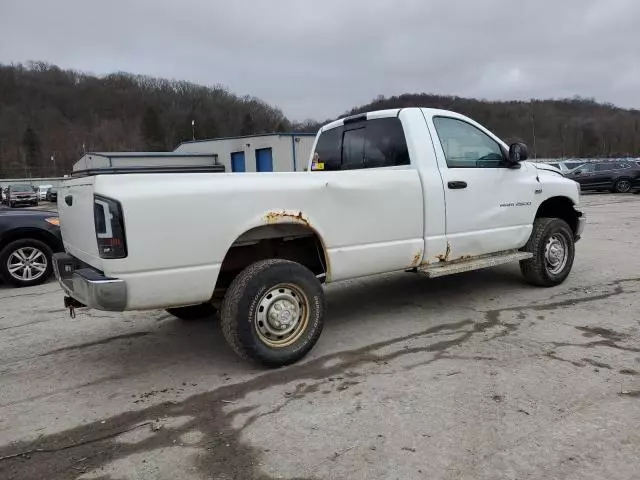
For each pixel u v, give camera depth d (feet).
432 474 8.48
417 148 15.94
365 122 17.62
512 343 14.11
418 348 14.08
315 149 19.97
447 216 16.28
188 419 10.72
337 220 13.98
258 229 13.32
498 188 17.70
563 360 12.79
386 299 19.24
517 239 18.56
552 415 10.14
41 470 9.12
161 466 9.07
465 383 11.73
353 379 12.26
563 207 21.26
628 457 8.71
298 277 13.10
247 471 8.80
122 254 11.07
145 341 15.88
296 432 9.98
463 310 17.43
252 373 12.94
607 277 21.33
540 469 8.49
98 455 9.52
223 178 12.21
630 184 77.00
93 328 17.42
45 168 310.86
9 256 24.53
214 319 17.89
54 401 11.86
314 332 13.52
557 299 18.25
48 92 373.40
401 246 15.31
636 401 10.59
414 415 10.40
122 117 358.64
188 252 11.73
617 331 14.74
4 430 10.58
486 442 9.33
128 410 11.25
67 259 13.85
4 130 337.52
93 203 11.41
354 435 9.77
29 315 19.43
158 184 11.44
